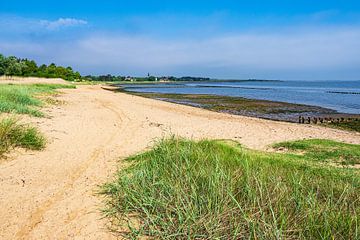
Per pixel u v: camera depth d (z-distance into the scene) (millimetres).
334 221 3199
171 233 3303
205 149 5953
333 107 26047
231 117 17109
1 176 5000
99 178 5195
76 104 17641
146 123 12320
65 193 4523
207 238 3174
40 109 12664
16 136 6605
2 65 56812
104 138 8672
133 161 6102
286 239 3047
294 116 19953
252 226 3125
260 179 4172
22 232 3455
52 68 83312
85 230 3510
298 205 3516
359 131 13992
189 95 42719
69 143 7629
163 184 4113
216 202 3557
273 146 8820
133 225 3598
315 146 8430
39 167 5625
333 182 4508
